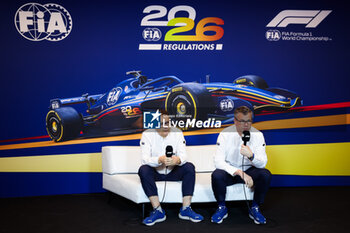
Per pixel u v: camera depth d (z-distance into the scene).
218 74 4.03
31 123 3.81
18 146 3.78
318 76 4.11
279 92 4.07
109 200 3.37
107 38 3.92
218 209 2.59
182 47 4.00
